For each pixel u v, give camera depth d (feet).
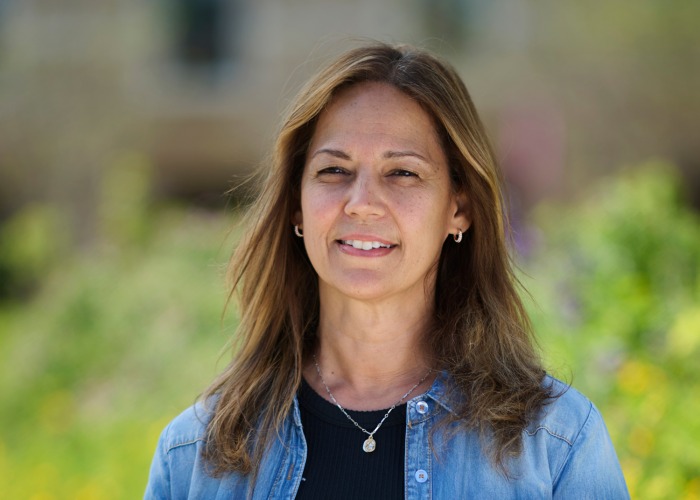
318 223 12.40
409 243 12.29
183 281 42.83
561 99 74.13
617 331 24.52
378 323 12.81
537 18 74.90
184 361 37.68
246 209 15.40
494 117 74.54
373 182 12.21
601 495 11.81
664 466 19.13
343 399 12.86
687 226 30.66
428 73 12.51
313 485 12.21
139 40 76.38
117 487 28.81
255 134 76.02
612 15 73.72
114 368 39.73
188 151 77.10
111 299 42.78
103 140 76.48
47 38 76.23
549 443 11.93
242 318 13.97
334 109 12.64
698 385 21.70
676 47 73.56
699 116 73.82
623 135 73.87
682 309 25.14
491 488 11.73
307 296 13.93
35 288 71.87
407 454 12.04
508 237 14.07
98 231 72.49
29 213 75.61
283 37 76.07
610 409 21.52
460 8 75.61
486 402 12.05
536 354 13.43
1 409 38.91
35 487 29.81
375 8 75.15
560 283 27.89
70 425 35.58
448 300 13.43
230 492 12.60
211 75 77.10
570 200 72.02
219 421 12.87
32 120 76.23
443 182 12.60
